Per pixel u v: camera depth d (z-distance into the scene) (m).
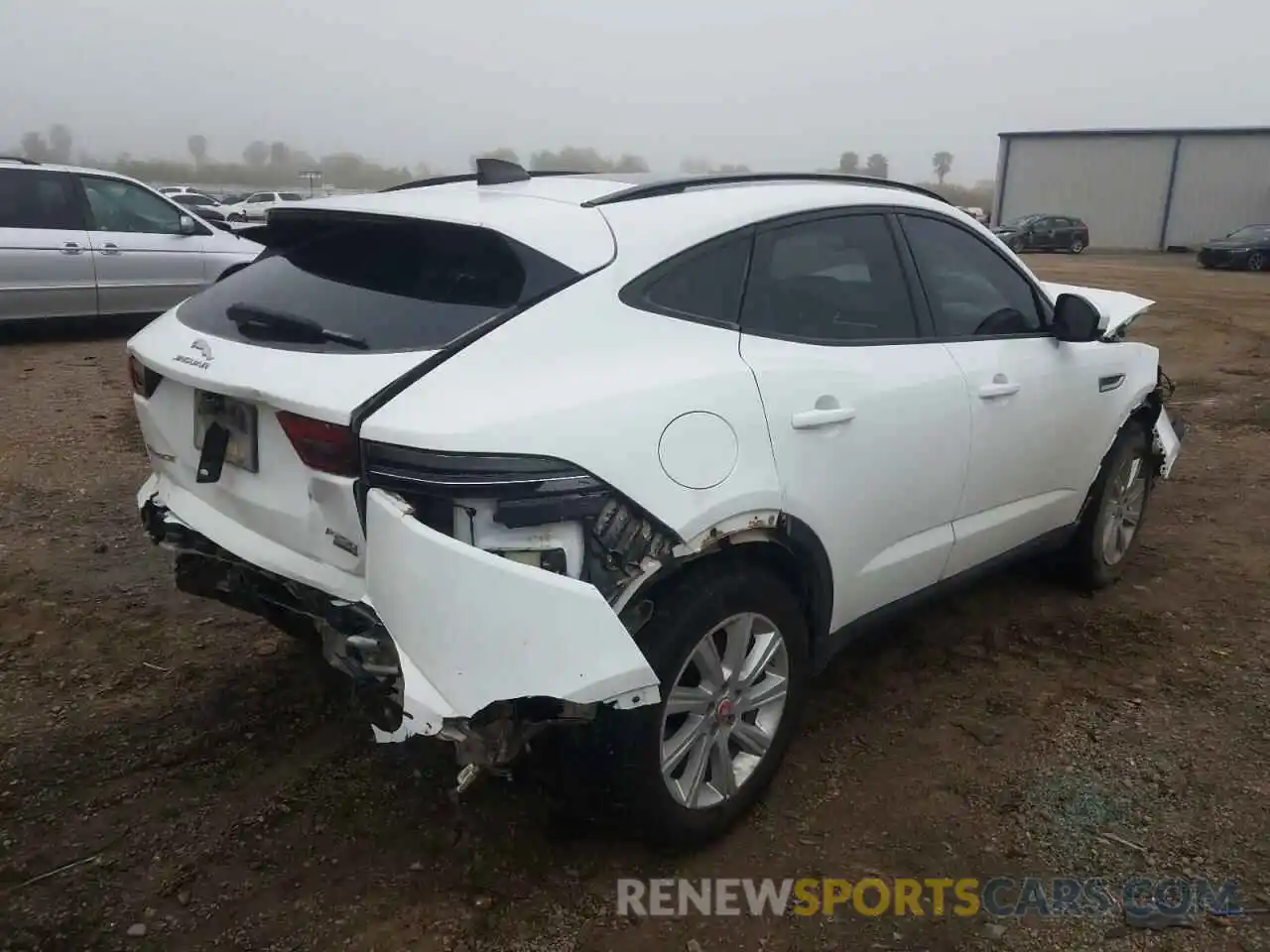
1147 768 3.20
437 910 2.56
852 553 3.06
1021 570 4.79
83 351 9.60
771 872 2.73
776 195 3.10
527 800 2.99
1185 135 41.69
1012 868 2.76
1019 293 3.91
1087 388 4.03
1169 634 4.13
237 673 3.66
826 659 3.15
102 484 5.66
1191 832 2.90
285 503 2.57
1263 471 6.39
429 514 2.26
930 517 3.37
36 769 3.07
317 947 2.44
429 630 2.22
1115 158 43.34
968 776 3.16
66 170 9.65
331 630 2.51
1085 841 2.86
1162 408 4.67
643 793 2.57
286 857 2.73
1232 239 28.61
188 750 3.19
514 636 2.21
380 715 2.35
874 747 3.32
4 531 4.93
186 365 2.70
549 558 2.30
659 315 2.64
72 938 2.43
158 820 2.86
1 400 7.51
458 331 2.40
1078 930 2.54
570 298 2.50
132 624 4.01
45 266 9.37
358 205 2.84
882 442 3.06
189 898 2.57
